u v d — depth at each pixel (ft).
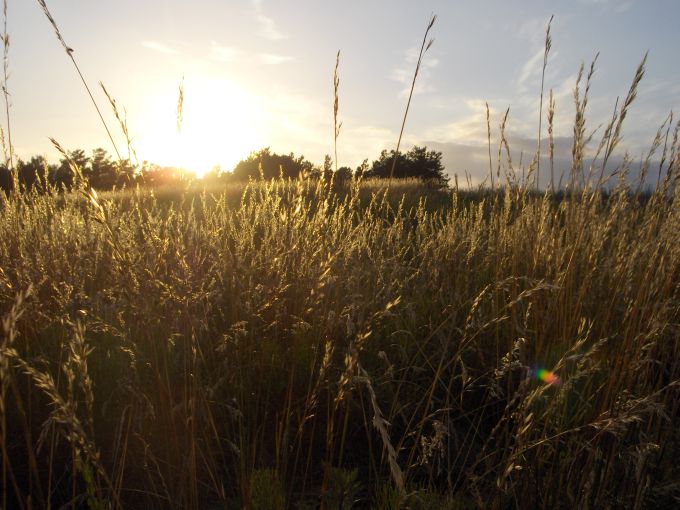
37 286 8.55
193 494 6.05
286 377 8.79
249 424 7.47
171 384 7.71
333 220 10.49
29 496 4.83
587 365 7.63
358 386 7.87
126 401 7.63
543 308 8.57
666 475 6.70
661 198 8.73
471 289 10.91
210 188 43.32
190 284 6.55
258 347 8.52
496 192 12.37
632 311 7.22
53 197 12.73
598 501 6.23
